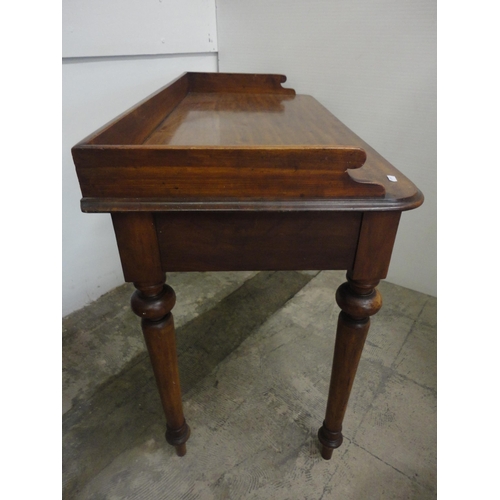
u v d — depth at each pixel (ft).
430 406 3.25
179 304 4.53
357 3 3.83
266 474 2.74
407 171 4.26
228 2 4.68
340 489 2.64
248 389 3.42
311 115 3.27
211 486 2.66
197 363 3.70
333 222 1.90
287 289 4.81
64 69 3.53
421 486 2.66
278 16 4.39
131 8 3.85
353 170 2.11
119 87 4.04
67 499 2.59
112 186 1.70
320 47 4.25
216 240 1.93
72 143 3.80
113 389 3.43
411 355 3.77
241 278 5.03
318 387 3.44
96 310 4.45
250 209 1.71
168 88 3.28
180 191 1.73
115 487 2.66
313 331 4.10
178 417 2.65
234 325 4.19
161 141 2.37
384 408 3.23
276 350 3.85
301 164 1.68
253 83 4.34
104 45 3.73
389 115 4.12
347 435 3.01
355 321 2.25
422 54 3.70
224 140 2.41
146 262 1.96
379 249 1.97
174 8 4.29
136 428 3.08
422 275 4.66
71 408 3.25
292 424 3.11
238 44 4.87
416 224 4.45
